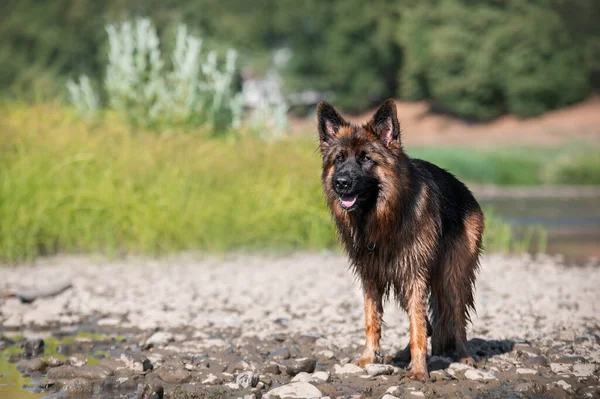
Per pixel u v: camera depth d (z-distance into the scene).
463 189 6.98
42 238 13.21
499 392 5.79
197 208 13.77
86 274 11.37
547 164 40.34
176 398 5.71
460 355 6.62
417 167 6.58
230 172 14.69
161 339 7.51
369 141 6.23
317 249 13.95
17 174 13.66
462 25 69.62
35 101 18.84
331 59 76.06
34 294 9.70
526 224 19.23
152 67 17.69
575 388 5.81
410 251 6.24
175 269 11.88
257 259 12.96
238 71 51.03
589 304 9.15
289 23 78.12
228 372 6.41
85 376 6.27
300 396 5.61
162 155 14.74
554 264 12.80
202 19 71.75
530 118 70.25
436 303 6.77
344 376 6.24
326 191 6.50
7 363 6.82
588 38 70.81
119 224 13.48
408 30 71.69
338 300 9.59
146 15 66.81
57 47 71.00
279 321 8.38
